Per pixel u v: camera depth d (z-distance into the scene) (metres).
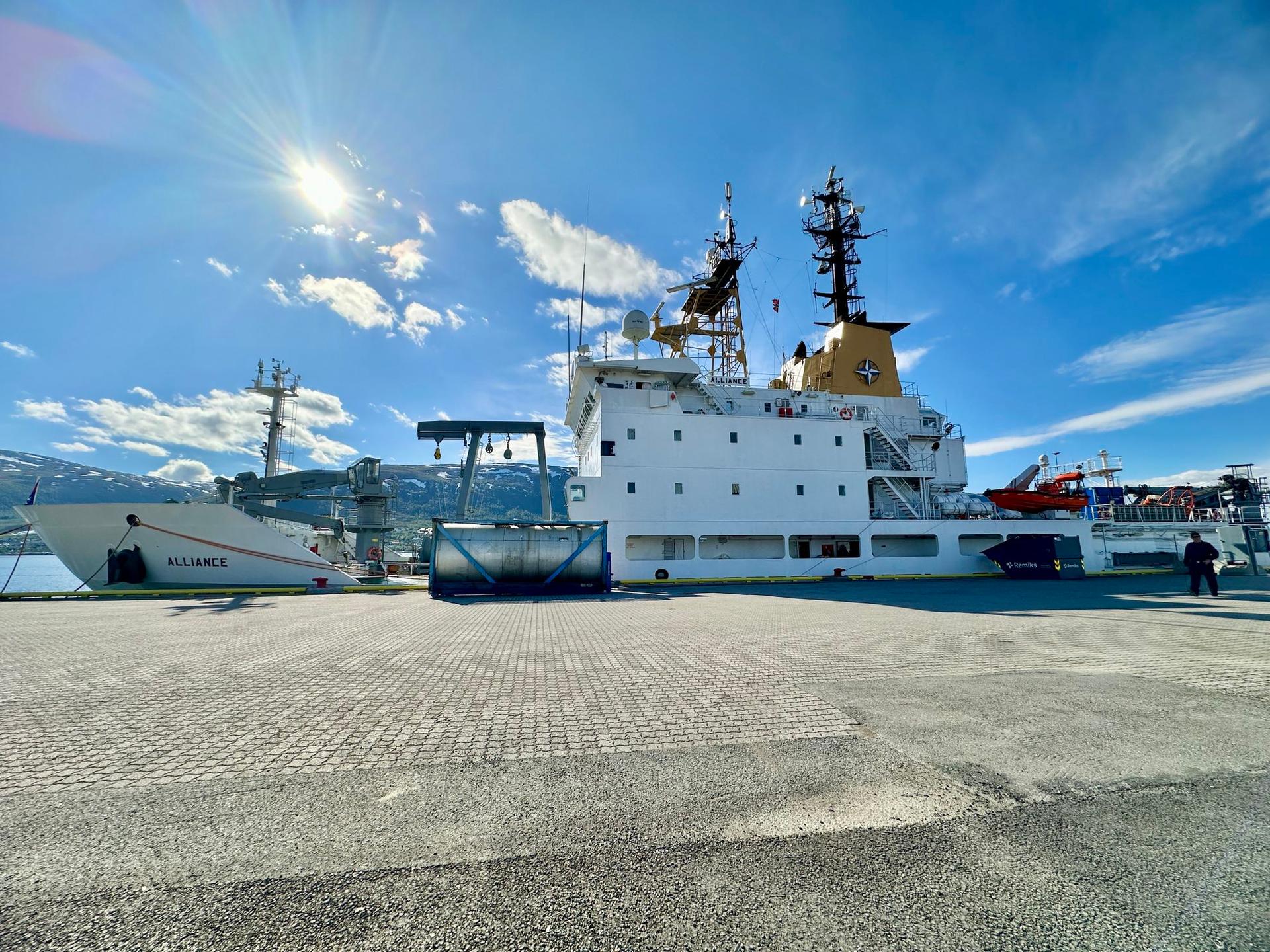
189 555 19.94
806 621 11.05
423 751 3.96
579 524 19.38
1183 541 30.53
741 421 24.22
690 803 3.12
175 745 4.09
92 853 2.61
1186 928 2.07
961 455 31.52
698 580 22.25
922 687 5.75
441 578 18.25
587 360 24.44
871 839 2.72
